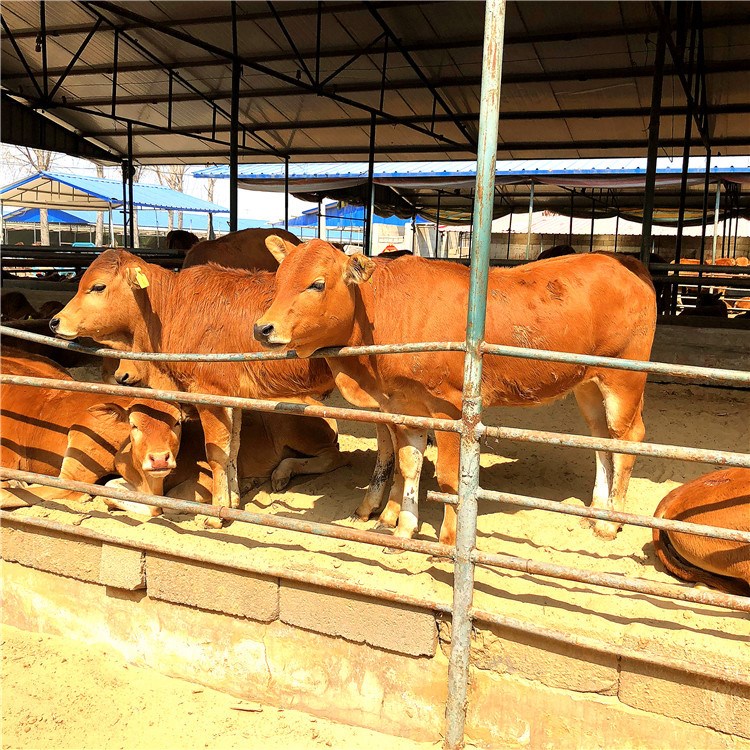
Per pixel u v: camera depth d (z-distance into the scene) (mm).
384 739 3584
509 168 20719
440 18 10375
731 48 10461
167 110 16031
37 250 12930
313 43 11750
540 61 11172
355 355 3547
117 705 3832
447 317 3838
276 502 4949
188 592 3982
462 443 3168
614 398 4238
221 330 4453
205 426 4508
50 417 5035
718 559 3371
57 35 12617
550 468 5352
